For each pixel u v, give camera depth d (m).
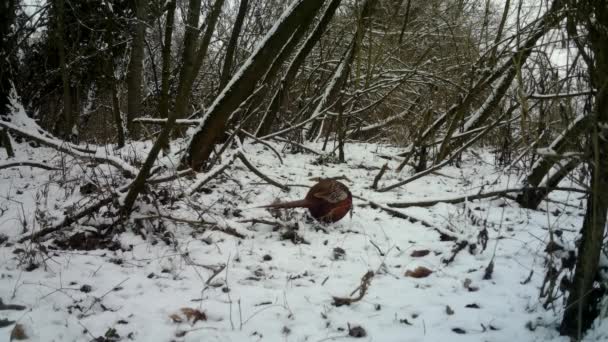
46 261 3.98
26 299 3.33
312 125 11.15
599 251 2.98
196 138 6.29
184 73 9.20
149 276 3.87
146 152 7.98
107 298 3.47
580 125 3.24
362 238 5.07
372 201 6.29
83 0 10.38
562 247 4.26
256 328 3.20
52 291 3.48
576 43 2.95
